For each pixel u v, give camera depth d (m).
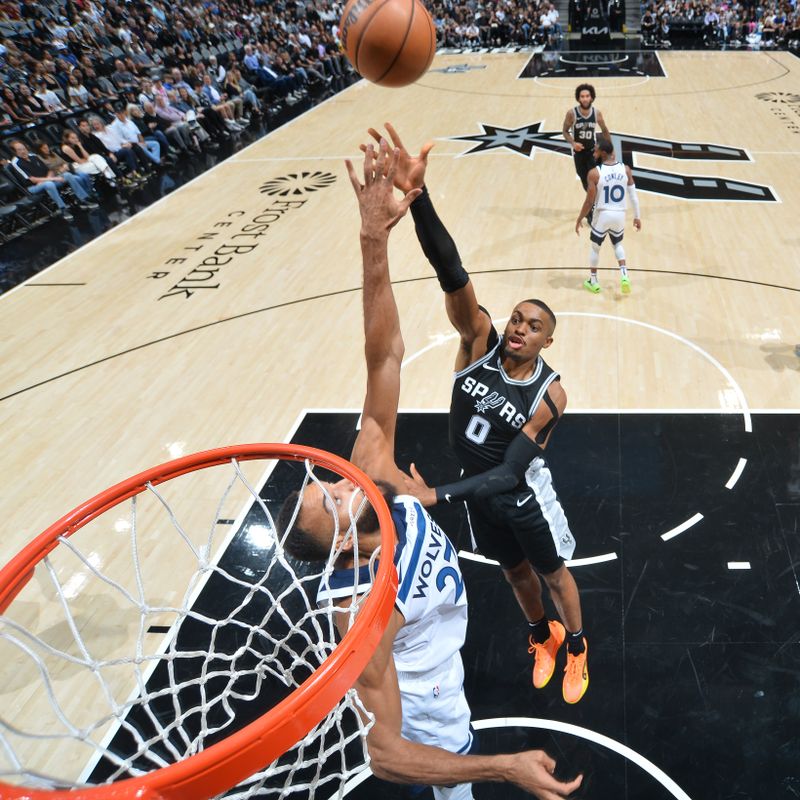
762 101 14.17
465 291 2.84
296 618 3.91
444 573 2.13
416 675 2.22
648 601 3.93
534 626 3.52
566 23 23.70
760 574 4.03
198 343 6.77
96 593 4.18
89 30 14.39
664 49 21.75
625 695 3.47
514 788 3.10
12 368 6.58
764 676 3.50
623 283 6.97
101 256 8.85
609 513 4.51
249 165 12.01
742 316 6.56
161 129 12.75
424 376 5.99
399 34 2.57
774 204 8.98
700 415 5.30
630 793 3.06
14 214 9.90
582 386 5.71
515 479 2.84
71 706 3.52
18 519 4.84
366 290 2.17
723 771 3.12
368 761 1.75
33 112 11.27
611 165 6.57
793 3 21.95
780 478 4.67
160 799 1.27
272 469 5.09
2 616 1.86
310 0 21.52
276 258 8.40
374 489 1.91
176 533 4.59
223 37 17.69
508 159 11.29
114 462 5.31
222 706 3.44
